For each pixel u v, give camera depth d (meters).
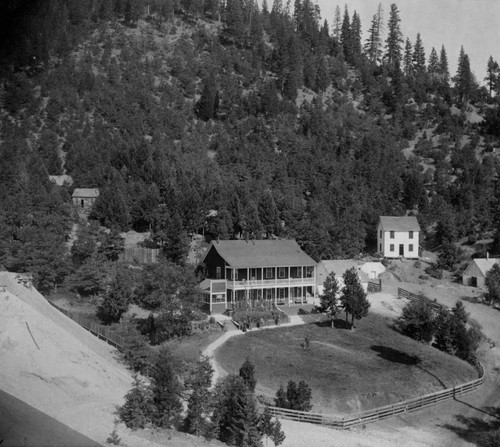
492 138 175.25
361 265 102.00
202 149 151.88
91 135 155.00
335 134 166.38
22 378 42.00
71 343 50.81
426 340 72.88
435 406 56.81
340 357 64.62
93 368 48.50
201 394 44.22
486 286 95.50
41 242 81.81
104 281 79.31
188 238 99.62
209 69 198.38
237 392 43.06
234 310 77.56
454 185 140.50
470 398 59.19
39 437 35.00
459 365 66.56
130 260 96.25
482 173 144.50
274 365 61.09
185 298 69.00
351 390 56.84
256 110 177.62
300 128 169.38
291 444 44.69
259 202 113.19
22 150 144.62
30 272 77.06
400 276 103.44
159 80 189.62
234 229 109.25
